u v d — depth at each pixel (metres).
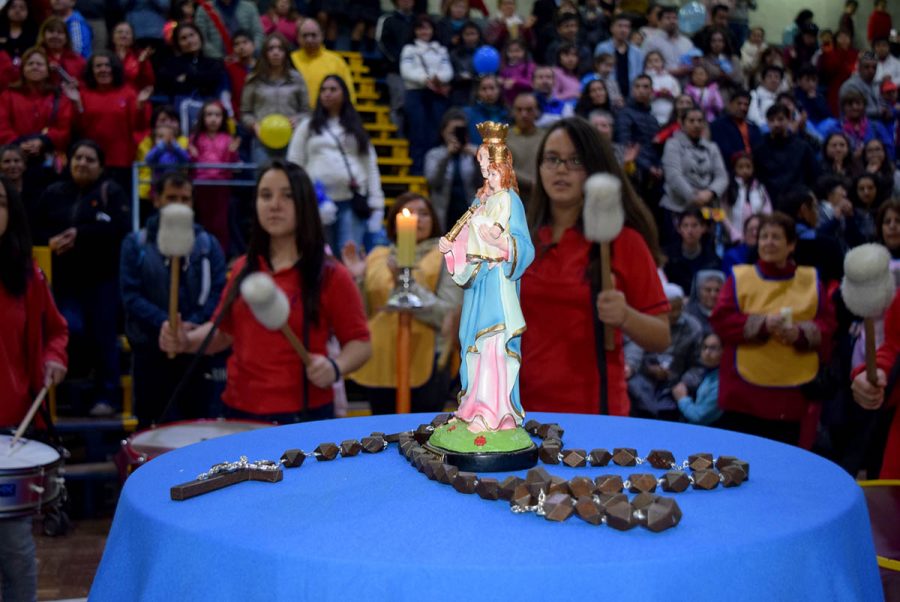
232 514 1.49
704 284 5.51
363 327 3.29
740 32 12.13
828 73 11.76
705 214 6.91
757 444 2.03
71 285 5.46
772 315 4.00
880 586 1.56
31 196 6.08
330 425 2.23
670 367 5.40
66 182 5.54
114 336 5.52
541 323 2.78
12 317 3.14
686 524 1.42
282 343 3.15
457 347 4.81
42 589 3.92
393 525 1.42
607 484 1.59
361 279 5.21
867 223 6.85
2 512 2.58
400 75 9.28
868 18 13.09
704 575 1.27
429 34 8.44
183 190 4.97
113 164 6.72
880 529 2.27
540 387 2.77
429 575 1.23
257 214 3.18
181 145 6.59
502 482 1.57
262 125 6.36
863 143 9.62
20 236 3.14
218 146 6.61
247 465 1.74
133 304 4.86
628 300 2.86
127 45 7.65
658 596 1.24
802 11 12.58
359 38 10.51
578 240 2.81
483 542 1.34
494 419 1.81
